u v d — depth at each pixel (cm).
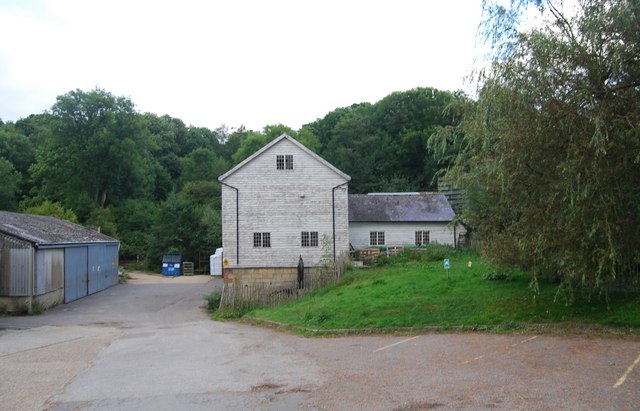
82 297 3306
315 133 8219
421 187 6444
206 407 779
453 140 1479
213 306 2655
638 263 1141
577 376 827
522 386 789
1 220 2820
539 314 1341
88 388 936
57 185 6825
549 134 1079
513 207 1234
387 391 812
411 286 1969
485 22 1227
